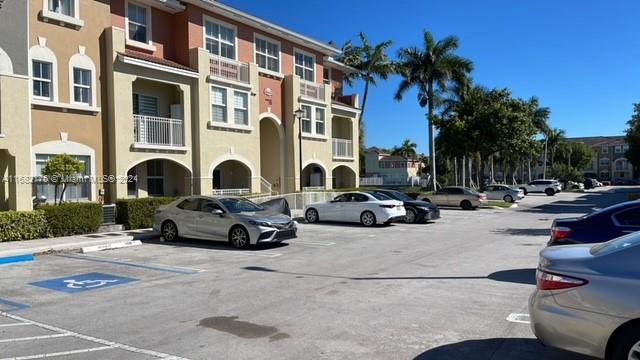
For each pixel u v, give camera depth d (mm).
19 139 16844
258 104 27266
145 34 23109
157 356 5844
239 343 6262
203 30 24766
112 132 20062
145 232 17656
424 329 6715
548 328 4863
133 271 11344
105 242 15359
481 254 13352
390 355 5770
